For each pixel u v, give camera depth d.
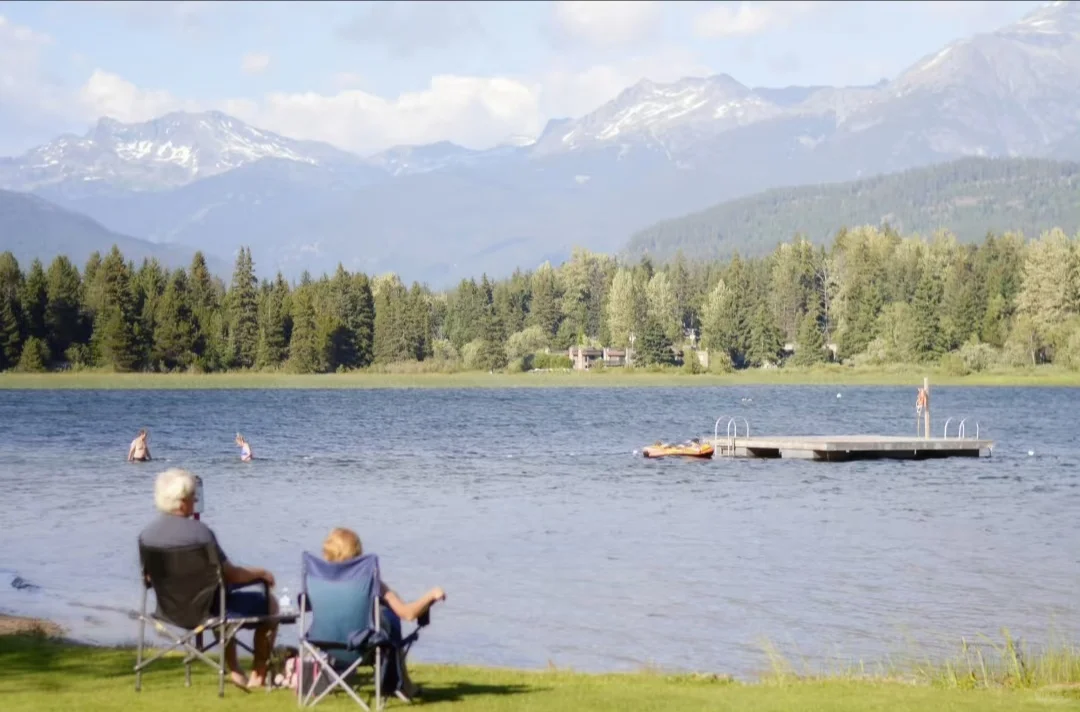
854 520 34.06
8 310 151.62
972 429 79.62
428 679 14.35
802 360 177.25
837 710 12.38
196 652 12.65
